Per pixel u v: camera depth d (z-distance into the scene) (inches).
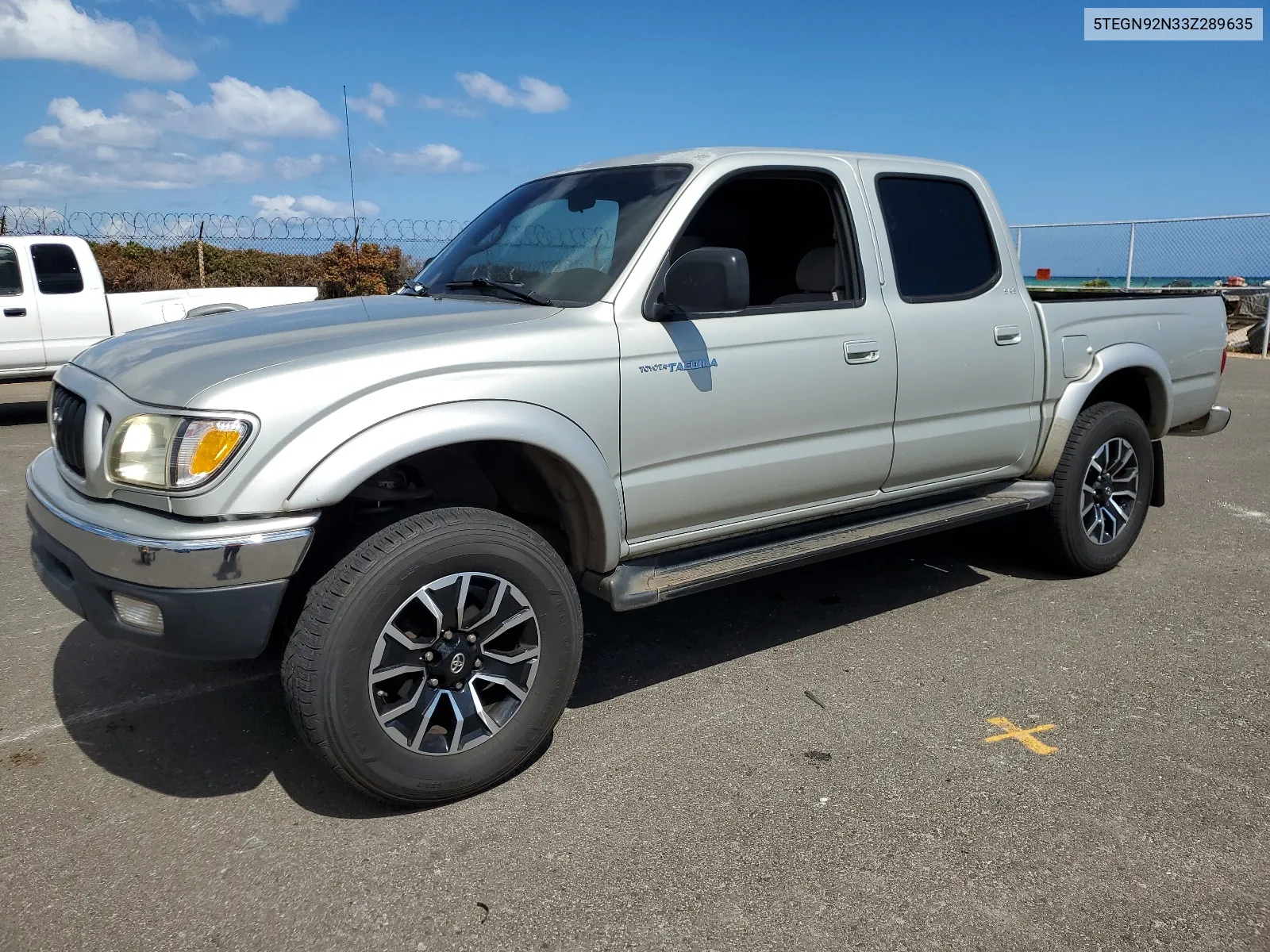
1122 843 105.0
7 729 132.4
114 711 137.9
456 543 108.3
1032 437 177.3
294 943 90.4
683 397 129.3
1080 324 182.2
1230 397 448.8
